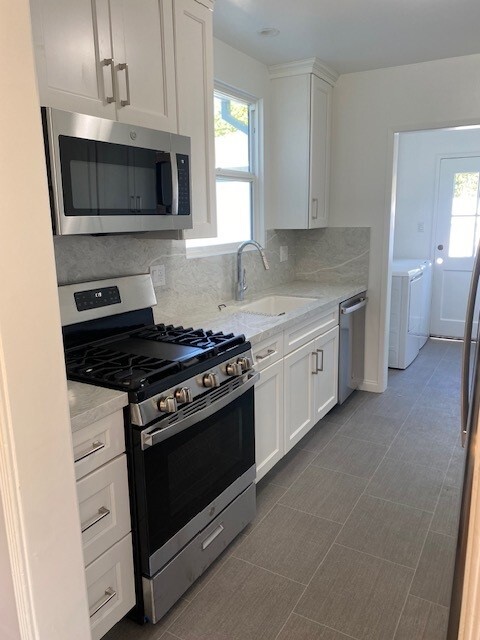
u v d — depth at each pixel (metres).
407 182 5.51
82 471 1.40
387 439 3.13
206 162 2.27
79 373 1.64
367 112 3.59
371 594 1.85
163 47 1.92
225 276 3.07
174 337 2.09
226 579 1.94
